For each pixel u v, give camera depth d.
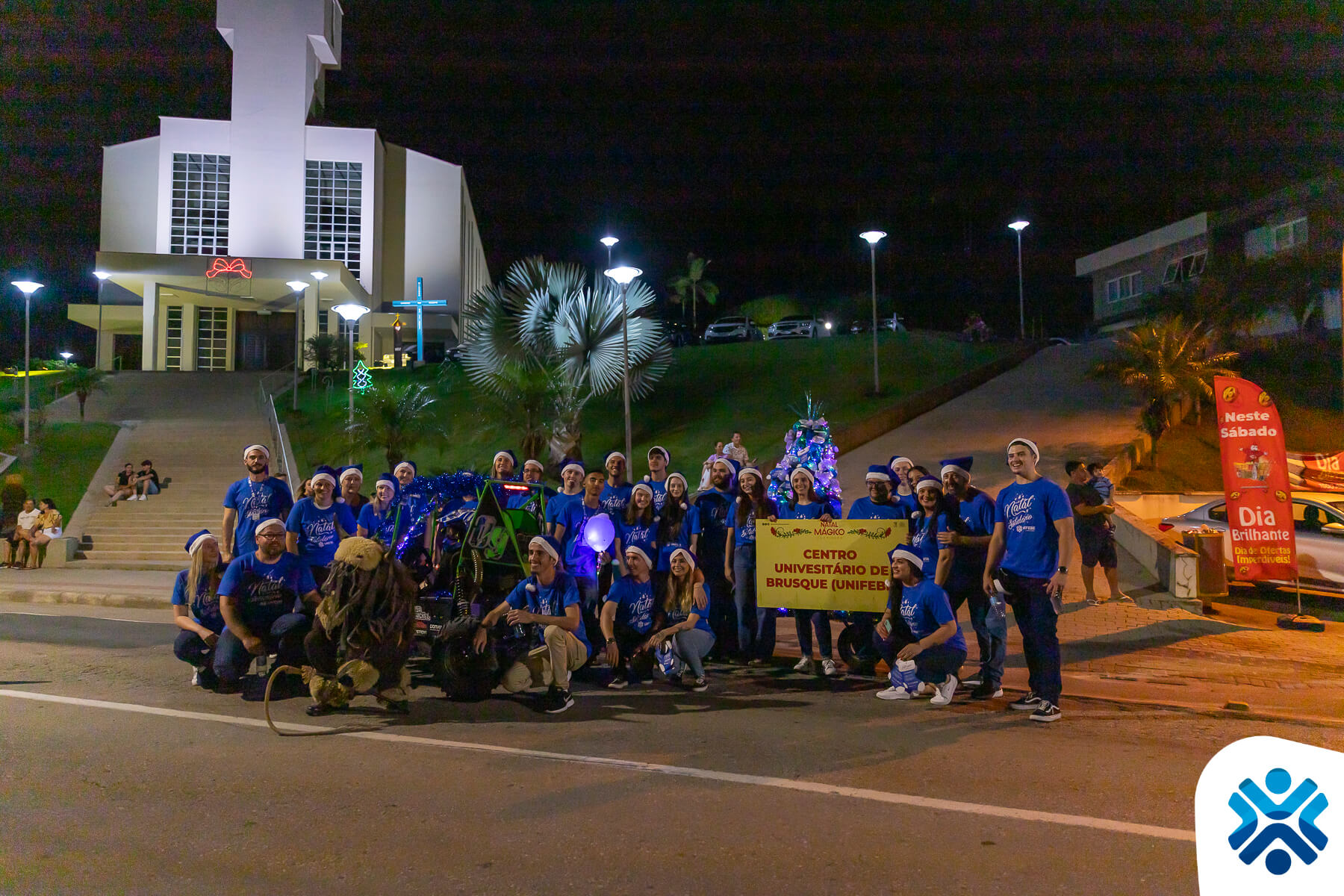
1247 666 8.10
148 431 26.45
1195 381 20.28
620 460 9.24
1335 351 27.48
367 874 3.57
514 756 5.24
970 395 27.34
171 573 16.28
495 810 4.31
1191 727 6.05
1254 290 30.33
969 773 4.95
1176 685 7.46
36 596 13.35
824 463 10.20
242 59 46.19
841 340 36.81
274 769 4.96
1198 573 11.13
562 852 3.80
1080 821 4.20
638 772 4.93
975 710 6.54
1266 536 10.42
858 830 4.07
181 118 45.69
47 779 4.76
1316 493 12.83
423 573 7.65
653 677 7.75
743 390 30.03
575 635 6.78
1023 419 23.44
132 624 10.73
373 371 37.19
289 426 28.58
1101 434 21.33
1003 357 31.94
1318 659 8.38
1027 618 6.32
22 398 27.80
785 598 7.89
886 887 3.46
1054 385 27.44
